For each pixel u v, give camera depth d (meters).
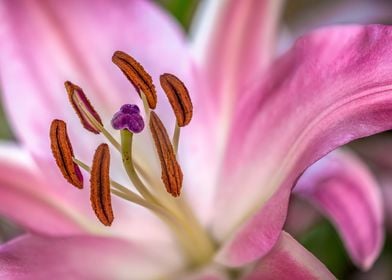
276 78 0.43
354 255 0.43
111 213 0.41
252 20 0.46
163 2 0.52
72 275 0.43
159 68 0.46
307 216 0.50
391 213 0.51
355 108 0.40
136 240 0.45
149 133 0.45
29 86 0.46
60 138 0.42
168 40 0.46
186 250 0.45
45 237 0.42
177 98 0.42
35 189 0.45
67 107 0.46
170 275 0.45
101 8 0.46
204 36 0.46
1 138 0.52
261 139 0.43
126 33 0.46
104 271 0.44
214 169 0.46
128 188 0.45
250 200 0.44
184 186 0.46
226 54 0.46
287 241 0.40
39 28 0.46
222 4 0.46
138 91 0.42
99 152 0.41
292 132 0.42
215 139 0.46
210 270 0.44
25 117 0.45
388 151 0.53
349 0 0.58
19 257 0.42
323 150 0.39
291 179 0.40
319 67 0.42
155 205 0.44
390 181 0.52
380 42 0.40
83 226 0.45
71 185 0.45
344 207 0.44
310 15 0.59
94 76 0.46
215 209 0.45
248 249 0.41
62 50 0.46
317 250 0.49
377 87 0.39
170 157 0.42
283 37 0.55
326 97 0.41
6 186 0.44
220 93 0.46
